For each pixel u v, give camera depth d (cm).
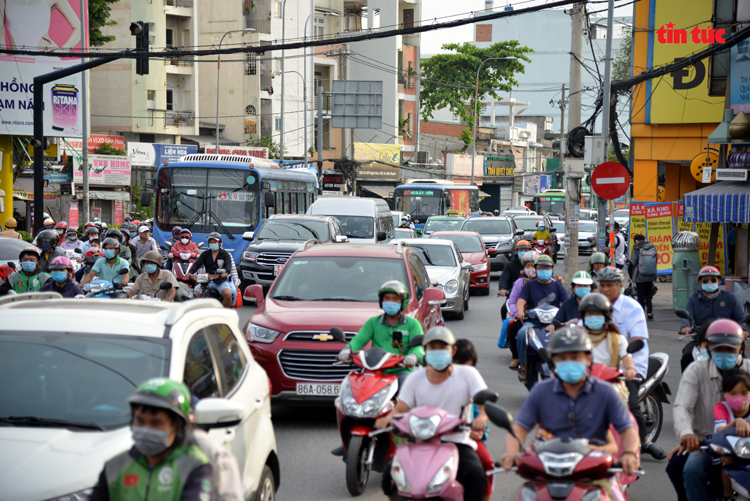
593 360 1226
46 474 734
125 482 632
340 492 1298
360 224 4734
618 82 3978
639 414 1400
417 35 13725
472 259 4503
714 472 1071
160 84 10250
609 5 3750
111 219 8625
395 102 12988
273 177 4753
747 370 1102
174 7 10450
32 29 5462
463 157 13725
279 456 1492
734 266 4356
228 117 11488
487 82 14000
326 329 1673
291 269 1955
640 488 1341
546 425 903
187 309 972
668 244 4766
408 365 1294
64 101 5528
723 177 3734
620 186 3212
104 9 7838
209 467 634
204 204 4494
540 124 18825
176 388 626
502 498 1304
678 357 2600
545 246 3228
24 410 844
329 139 12581
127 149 9344
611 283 1402
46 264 2447
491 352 2672
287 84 11675
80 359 885
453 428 982
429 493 932
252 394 1016
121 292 2058
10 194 5788
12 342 905
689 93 4988
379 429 1154
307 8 11869
